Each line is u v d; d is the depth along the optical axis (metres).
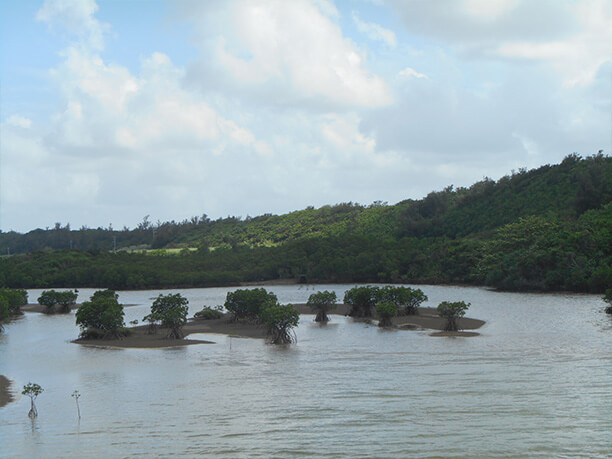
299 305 67.88
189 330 46.62
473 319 49.44
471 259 111.31
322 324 49.28
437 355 32.12
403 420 19.59
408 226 159.12
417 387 24.30
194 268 137.50
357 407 21.31
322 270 131.00
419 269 120.25
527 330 41.72
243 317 50.88
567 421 19.14
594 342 35.47
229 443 17.52
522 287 89.38
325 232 187.88
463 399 22.12
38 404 22.88
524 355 31.42
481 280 105.69
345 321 51.47
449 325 42.47
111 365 31.28
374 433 18.25
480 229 138.62
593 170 121.38
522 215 130.25
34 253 143.62
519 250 97.06
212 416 20.50
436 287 104.69
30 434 18.84
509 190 153.00
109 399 23.41
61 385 26.36
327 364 30.22
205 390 24.64
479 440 17.41
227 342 39.38
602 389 23.36
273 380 26.44
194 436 18.25
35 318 60.97
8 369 30.67
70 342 40.78
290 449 16.91
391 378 26.23
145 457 16.45
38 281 123.44
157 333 44.38
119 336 41.88
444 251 119.81
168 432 18.72
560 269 84.94
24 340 42.41
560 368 27.70
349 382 25.61
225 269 139.25
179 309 42.78
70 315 64.38
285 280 135.88
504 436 17.72
